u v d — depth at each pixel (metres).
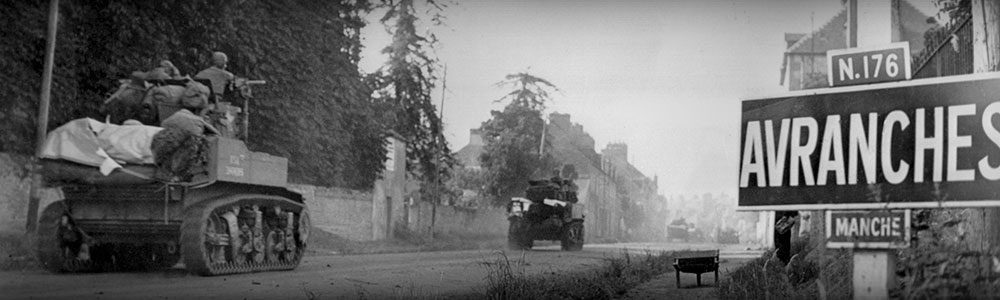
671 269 16.30
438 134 33.41
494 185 39.66
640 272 13.80
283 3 23.92
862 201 5.54
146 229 11.78
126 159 11.38
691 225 55.38
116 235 12.00
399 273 12.87
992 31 7.39
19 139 16.72
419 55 31.39
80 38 18.25
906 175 5.45
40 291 8.88
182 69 20.78
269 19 23.52
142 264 13.10
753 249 29.56
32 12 16.97
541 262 17.58
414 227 33.44
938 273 5.46
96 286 9.70
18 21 16.70
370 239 28.66
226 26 21.30
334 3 26.27
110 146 11.39
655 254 21.19
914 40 24.92
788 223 10.81
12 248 13.82
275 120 24.11
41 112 15.17
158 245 13.16
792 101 5.90
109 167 11.28
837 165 5.68
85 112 18.38
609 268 13.27
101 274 11.78
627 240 57.69
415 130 33.31
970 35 8.50
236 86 13.31
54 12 15.54
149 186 11.44
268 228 13.16
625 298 10.13
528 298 8.95
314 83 25.44
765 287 8.56
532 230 29.88
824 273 7.98
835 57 5.81
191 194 11.60
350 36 28.00
